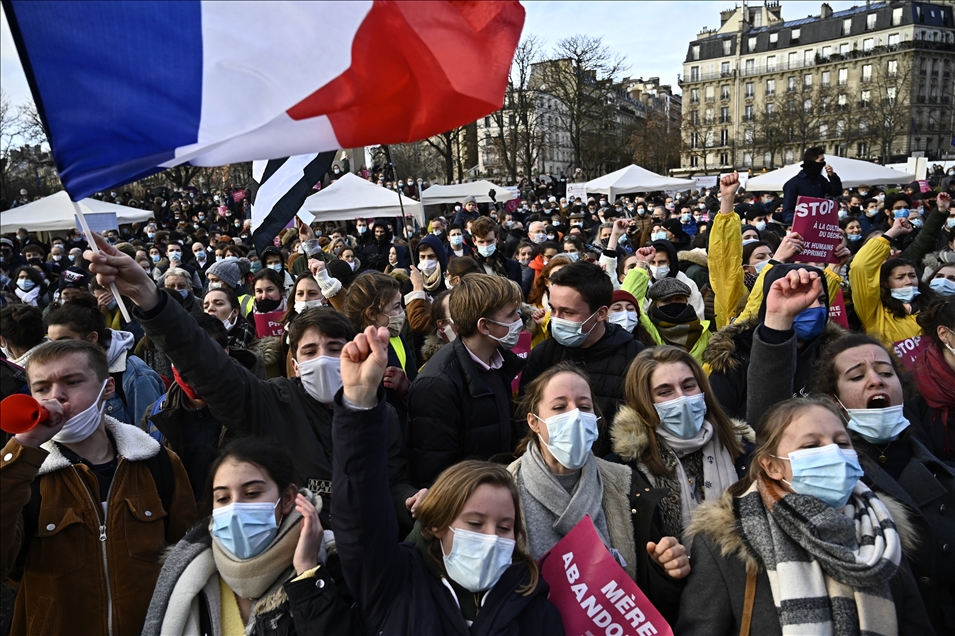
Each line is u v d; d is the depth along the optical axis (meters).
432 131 2.26
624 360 3.75
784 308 3.01
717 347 3.83
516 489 2.40
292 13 2.23
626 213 19.88
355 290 4.31
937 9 88.44
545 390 2.76
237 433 3.00
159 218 28.23
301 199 6.03
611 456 3.11
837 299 5.13
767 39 98.94
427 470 3.25
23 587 2.68
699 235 9.23
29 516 2.62
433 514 2.33
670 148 78.06
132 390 4.30
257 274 6.19
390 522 2.24
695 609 2.37
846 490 2.31
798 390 3.65
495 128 61.06
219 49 2.25
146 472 2.85
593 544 2.50
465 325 3.37
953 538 2.71
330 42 2.23
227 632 2.39
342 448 2.17
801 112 71.50
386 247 13.20
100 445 2.83
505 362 3.53
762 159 96.06
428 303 5.47
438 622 2.23
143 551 2.73
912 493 2.81
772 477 2.46
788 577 2.20
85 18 2.23
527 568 2.40
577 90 49.34
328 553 2.44
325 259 9.09
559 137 93.19
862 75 90.94
